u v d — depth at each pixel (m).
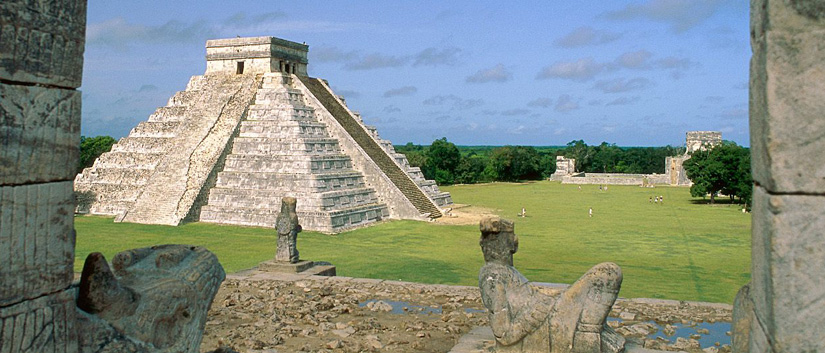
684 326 17.66
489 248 12.30
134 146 74.12
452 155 146.88
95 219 65.62
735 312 8.28
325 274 28.41
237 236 54.28
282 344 16.05
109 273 8.00
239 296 21.70
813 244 5.49
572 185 141.75
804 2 5.48
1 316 6.69
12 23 6.62
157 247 9.62
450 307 20.30
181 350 8.79
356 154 71.00
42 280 7.09
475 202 93.25
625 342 12.16
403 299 21.80
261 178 63.56
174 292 8.73
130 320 8.18
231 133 67.88
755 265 6.35
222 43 77.56
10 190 6.73
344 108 81.06
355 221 62.56
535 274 37.84
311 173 62.41
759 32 5.95
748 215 77.00
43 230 7.10
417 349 15.84
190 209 62.50
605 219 71.56
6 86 6.62
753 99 6.22
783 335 5.56
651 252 47.66
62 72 7.21
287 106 69.25
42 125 7.03
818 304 5.48
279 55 77.06
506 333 11.50
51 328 7.19
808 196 5.50
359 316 19.31
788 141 5.53
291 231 28.62
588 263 42.25
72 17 7.32
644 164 190.75
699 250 48.75
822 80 5.46
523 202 94.12
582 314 11.13
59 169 7.26
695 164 93.38
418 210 68.19
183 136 70.19
